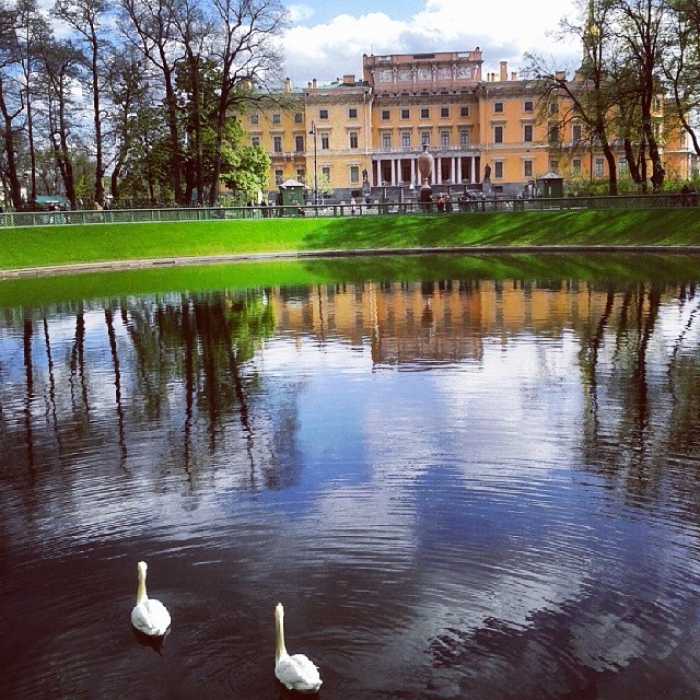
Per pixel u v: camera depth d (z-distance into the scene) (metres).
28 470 11.24
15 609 7.30
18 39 56.19
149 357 18.89
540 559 7.91
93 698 6.00
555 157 105.25
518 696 5.90
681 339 18.72
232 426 12.93
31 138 60.38
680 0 48.38
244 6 57.31
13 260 43.69
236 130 66.94
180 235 50.66
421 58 110.56
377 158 110.94
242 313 25.53
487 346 18.75
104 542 8.68
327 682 6.07
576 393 14.23
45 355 19.58
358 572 7.73
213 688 6.05
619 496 9.48
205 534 8.75
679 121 54.28
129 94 56.28
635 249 45.41
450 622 6.83
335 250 51.16
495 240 50.62
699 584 7.37
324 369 16.91
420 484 10.02
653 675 6.10
